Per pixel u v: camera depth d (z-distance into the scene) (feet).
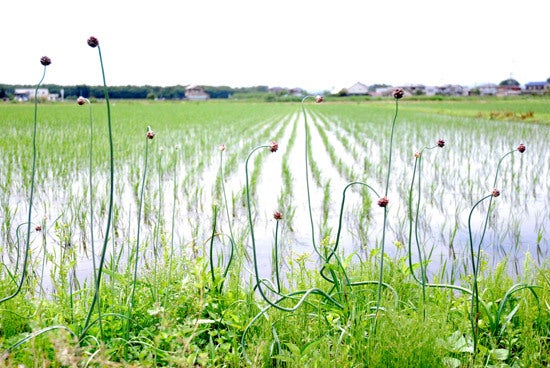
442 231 25.91
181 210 30.07
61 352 9.82
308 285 15.44
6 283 15.16
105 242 11.64
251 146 59.77
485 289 14.52
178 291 14.25
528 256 16.11
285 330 13.12
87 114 117.19
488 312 13.12
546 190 36.63
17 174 38.78
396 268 15.57
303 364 11.02
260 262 21.58
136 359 11.86
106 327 12.55
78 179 38.34
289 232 26.07
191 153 50.42
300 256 15.46
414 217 29.14
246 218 28.53
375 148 61.67
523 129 75.97
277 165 48.01
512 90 422.82
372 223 27.91
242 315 13.34
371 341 11.84
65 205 30.09
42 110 136.46
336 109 181.16
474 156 53.67
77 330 12.17
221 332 12.84
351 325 12.35
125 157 47.39
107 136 64.23
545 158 51.31
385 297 13.98
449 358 11.73
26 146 53.16
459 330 12.66
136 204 31.24
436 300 14.44
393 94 12.87
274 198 33.81
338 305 13.02
